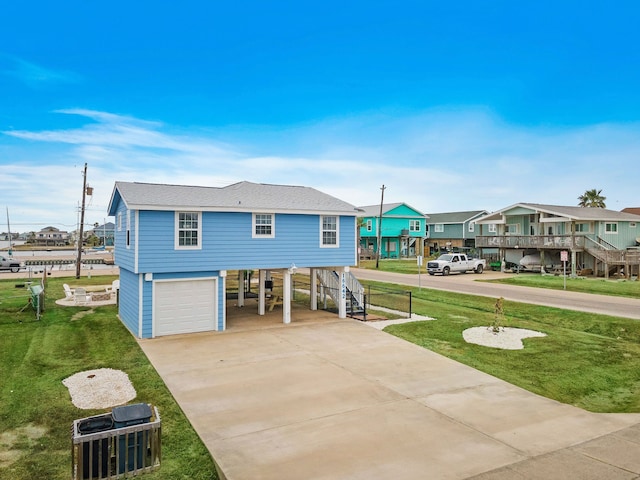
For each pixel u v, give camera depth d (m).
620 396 10.69
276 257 18.05
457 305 23.05
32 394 10.14
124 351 13.91
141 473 6.98
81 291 23.12
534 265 39.84
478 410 9.50
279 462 7.24
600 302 23.22
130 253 16.27
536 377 11.80
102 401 9.84
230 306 22.56
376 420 8.94
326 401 9.95
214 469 7.13
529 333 16.64
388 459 7.34
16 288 28.69
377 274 38.66
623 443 7.95
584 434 8.35
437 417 9.10
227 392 10.48
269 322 18.52
